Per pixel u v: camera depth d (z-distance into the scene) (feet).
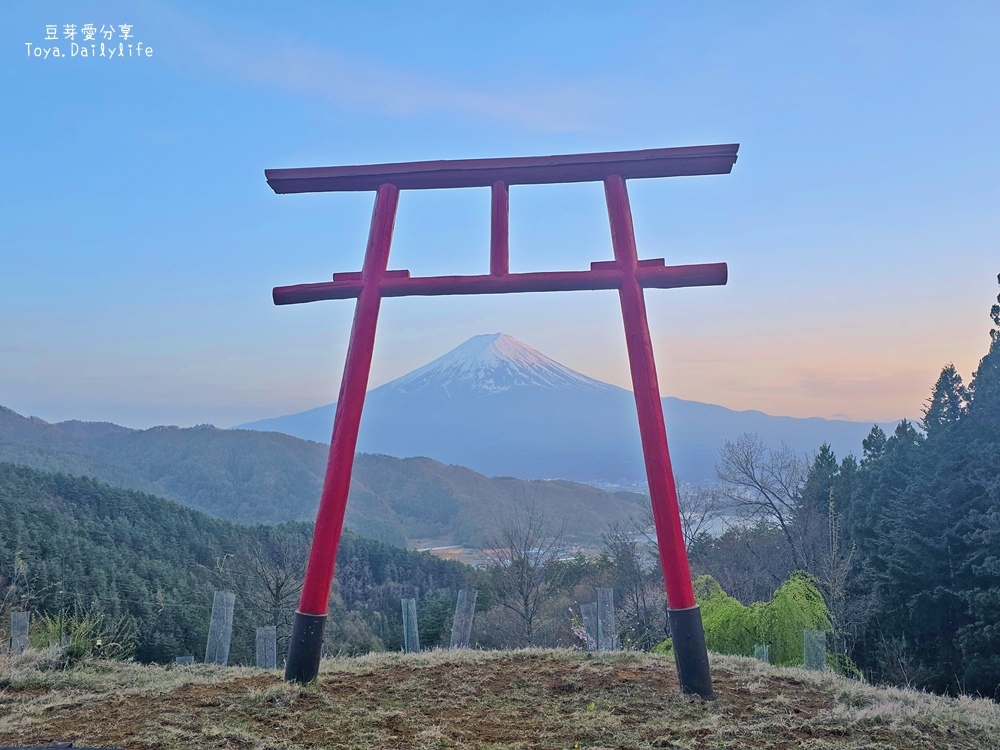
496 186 23.53
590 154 23.06
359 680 22.15
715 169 22.95
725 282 21.98
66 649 26.91
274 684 21.04
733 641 49.42
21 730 17.21
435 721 18.40
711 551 95.71
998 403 71.15
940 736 17.83
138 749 16.08
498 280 22.72
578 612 97.25
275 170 24.03
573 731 17.66
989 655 62.13
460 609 34.68
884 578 73.15
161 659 90.58
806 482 105.81
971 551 67.26
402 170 23.75
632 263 22.29
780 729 17.83
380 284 23.00
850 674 59.16
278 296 23.26
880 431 108.27
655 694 20.47
